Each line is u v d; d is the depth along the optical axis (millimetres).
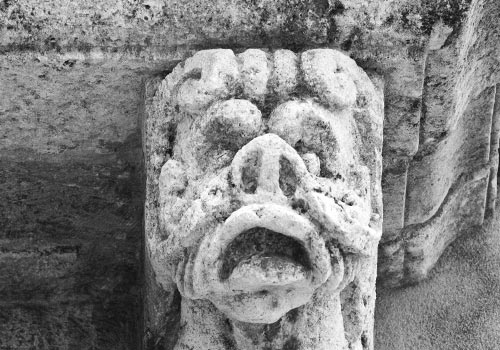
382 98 1979
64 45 1932
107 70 1970
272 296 1802
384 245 2324
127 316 2285
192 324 1932
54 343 2242
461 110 2197
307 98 1880
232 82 1874
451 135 2240
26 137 2088
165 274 1951
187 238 1813
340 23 1939
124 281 2305
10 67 1945
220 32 1938
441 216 2367
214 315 1913
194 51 1954
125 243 2277
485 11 2064
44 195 2217
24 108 2031
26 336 2244
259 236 1795
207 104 1875
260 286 1776
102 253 2287
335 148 1865
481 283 2395
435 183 2293
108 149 2135
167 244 1857
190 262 1831
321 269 1780
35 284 2291
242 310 1811
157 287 2041
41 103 2025
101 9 1910
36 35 1919
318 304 1889
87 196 2225
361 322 1981
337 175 1862
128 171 2188
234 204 1792
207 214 1793
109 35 1927
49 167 2166
